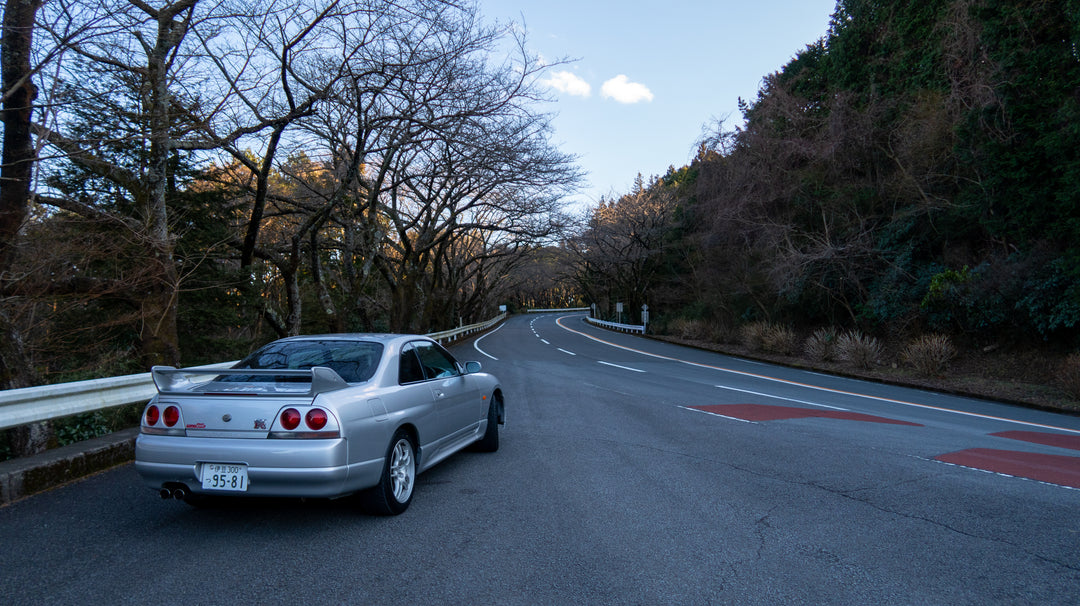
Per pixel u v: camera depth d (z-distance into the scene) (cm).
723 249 3253
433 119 1411
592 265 5372
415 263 2508
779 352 2638
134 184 898
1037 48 1644
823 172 2502
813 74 3052
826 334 2425
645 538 446
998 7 1730
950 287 1956
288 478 418
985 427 1016
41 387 579
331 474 421
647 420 977
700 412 1073
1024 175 1688
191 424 437
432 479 610
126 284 862
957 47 1833
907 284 2222
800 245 2545
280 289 2427
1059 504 536
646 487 582
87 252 782
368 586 362
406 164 2025
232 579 369
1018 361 1800
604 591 358
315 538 441
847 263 2370
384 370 521
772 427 922
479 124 1455
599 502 532
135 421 859
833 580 375
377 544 430
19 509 501
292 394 436
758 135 2675
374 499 478
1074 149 1536
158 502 523
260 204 1304
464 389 658
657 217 4322
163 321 923
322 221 1568
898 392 1578
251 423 429
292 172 1856
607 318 6334
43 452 607
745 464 677
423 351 619
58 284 767
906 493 566
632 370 1961
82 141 746
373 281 2606
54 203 774
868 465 677
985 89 1723
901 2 2366
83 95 801
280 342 571
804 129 2612
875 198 2362
